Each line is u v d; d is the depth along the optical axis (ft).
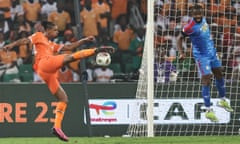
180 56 126.00
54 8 184.75
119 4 189.06
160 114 129.70
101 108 130.11
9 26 181.98
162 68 136.77
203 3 150.51
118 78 162.20
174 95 130.62
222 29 149.79
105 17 184.65
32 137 127.24
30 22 183.11
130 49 179.63
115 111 130.11
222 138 118.73
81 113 128.98
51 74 98.32
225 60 150.92
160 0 158.30
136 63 176.76
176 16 152.25
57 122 99.96
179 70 135.54
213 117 116.98
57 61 96.89
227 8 152.66
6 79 167.63
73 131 128.67
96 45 180.04
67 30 179.32
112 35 183.01
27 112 128.67
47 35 103.24
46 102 128.57
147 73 124.57
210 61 116.67
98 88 130.11
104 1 187.01
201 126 130.62
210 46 116.57
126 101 130.31
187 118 130.41
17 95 128.57
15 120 128.36
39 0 185.47
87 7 184.65
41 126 128.36
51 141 114.83
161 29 155.94
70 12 184.03
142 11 188.96
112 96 130.21
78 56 96.27
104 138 120.16
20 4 184.65
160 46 143.64
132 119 129.59
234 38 152.56
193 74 134.51
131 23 184.75
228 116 131.95
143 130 128.16
